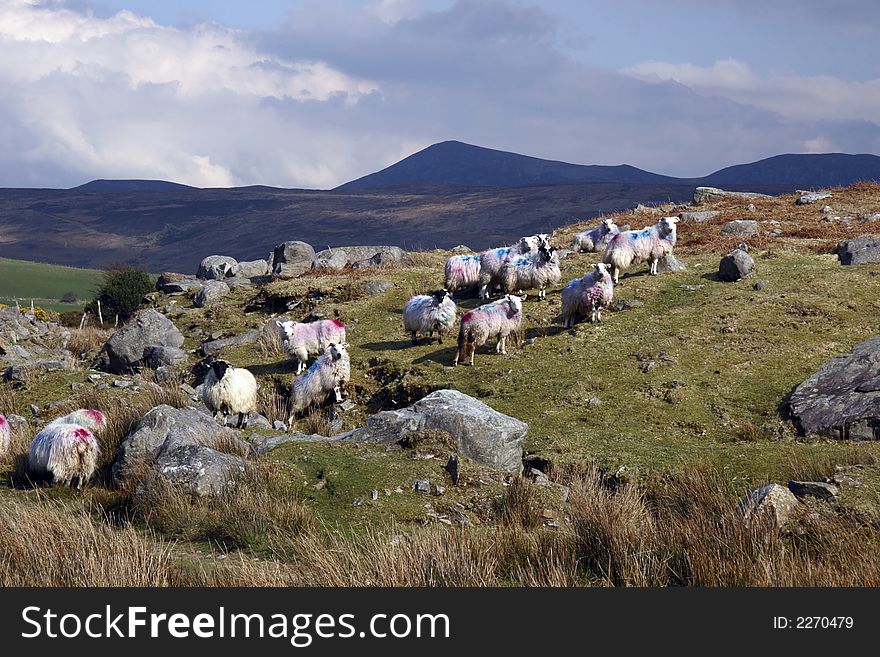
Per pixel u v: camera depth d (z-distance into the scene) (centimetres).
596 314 2280
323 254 3788
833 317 2139
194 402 2017
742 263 2520
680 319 2228
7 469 1502
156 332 2672
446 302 2297
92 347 3042
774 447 1486
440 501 1230
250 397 1816
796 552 960
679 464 1430
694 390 1827
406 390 1995
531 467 1507
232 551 1077
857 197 3816
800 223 3331
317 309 2869
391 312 2767
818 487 1125
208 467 1260
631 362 1984
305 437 1532
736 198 4262
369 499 1219
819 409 1616
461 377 2025
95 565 900
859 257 2583
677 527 1003
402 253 3750
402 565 898
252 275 3809
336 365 1948
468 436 1399
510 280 2555
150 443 1384
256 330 2744
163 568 919
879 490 1122
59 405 1966
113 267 4131
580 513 1083
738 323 2150
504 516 1200
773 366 1906
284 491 1245
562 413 1759
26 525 1020
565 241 3588
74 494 1352
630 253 2605
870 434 1512
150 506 1212
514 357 2103
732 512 1045
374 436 1465
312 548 998
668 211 4144
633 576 888
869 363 1673
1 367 2416
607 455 1505
